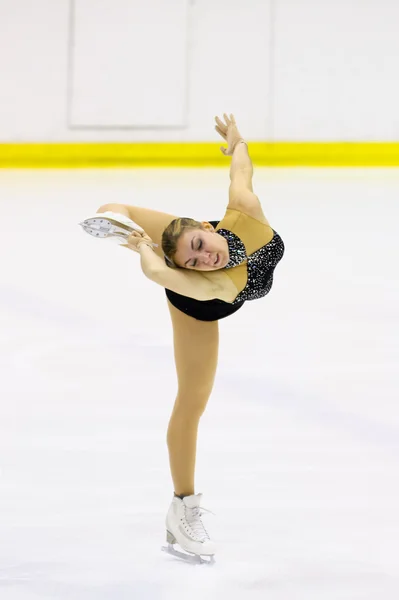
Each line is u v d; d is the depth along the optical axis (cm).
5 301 2506
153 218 1290
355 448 1588
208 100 4434
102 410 1775
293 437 1634
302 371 1959
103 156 4494
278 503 1398
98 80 4450
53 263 2895
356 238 3102
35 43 4434
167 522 1262
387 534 1303
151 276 1120
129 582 1171
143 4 4391
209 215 3272
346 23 4322
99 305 2475
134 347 2144
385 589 1148
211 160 4469
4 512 1376
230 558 1234
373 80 4350
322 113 4394
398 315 2338
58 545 1277
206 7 4375
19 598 1127
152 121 4462
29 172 4416
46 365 2022
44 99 4469
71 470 1524
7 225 3350
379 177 4162
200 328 1238
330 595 1130
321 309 2391
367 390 1848
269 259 1199
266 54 4381
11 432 1672
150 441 1639
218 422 1700
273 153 4438
